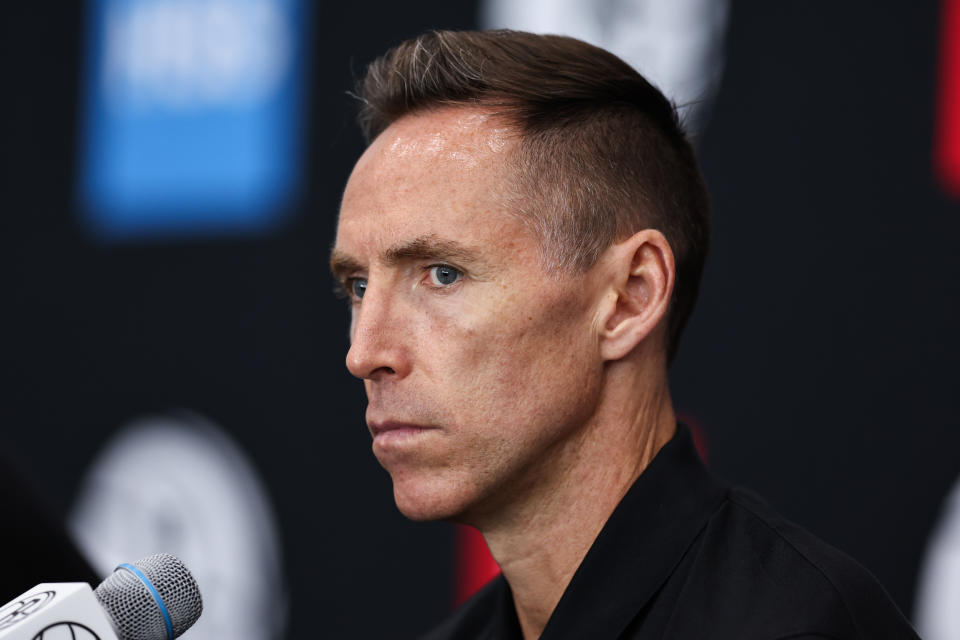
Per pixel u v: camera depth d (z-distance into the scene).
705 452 6.97
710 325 7.02
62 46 8.52
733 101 6.99
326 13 7.87
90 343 8.40
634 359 3.39
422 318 3.21
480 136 3.27
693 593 3.12
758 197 6.94
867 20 6.80
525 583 3.46
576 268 3.25
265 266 7.98
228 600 7.93
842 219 6.80
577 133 3.35
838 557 3.13
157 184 8.29
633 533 3.29
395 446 3.22
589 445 3.34
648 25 7.04
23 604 2.64
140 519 8.17
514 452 3.20
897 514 6.63
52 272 8.51
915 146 6.70
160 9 8.29
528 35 3.53
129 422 8.28
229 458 8.00
